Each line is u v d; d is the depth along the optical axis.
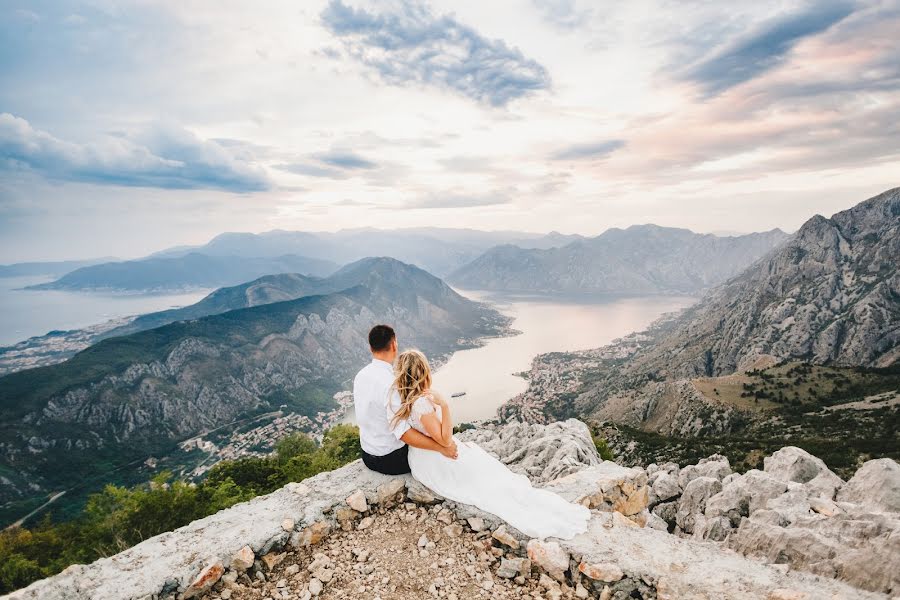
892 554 5.10
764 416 116.75
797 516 6.98
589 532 6.31
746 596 5.01
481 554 6.15
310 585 5.66
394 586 5.65
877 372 133.38
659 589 5.30
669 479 9.92
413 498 7.09
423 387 6.57
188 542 6.08
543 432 12.76
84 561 23.00
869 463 7.66
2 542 32.94
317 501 6.89
